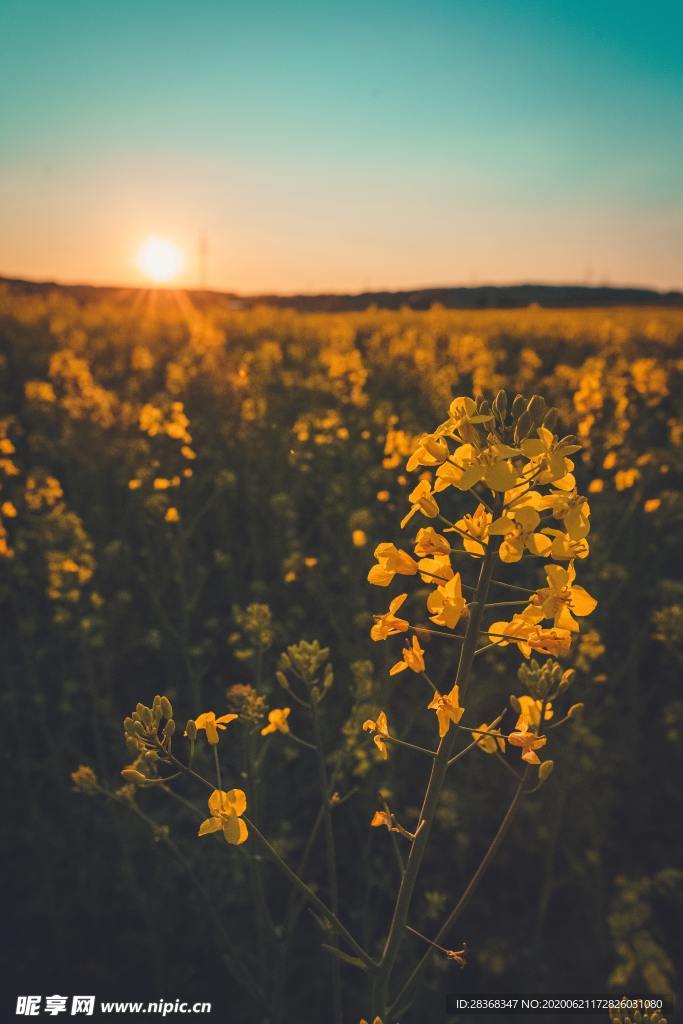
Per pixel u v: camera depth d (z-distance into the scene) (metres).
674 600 4.04
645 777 3.88
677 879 2.95
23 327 19.06
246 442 6.42
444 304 50.38
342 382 8.02
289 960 3.10
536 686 1.56
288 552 5.16
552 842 3.00
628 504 5.17
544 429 1.20
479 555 1.27
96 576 5.02
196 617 4.88
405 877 1.37
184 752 3.76
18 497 5.10
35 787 3.95
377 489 5.71
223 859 3.27
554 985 3.04
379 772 3.64
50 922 3.35
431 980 2.94
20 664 4.52
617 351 14.19
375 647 3.91
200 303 39.78
